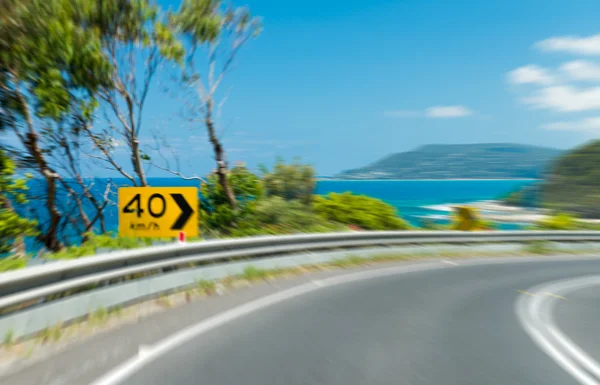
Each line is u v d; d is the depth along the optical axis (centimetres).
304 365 491
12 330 528
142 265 763
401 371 484
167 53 1659
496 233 2075
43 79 1423
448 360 530
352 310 783
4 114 1501
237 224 1709
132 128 1731
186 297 828
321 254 1351
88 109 1588
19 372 455
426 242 1812
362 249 1529
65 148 1650
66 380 436
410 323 706
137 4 1609
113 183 1794
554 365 529
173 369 468
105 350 528
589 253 2239
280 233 1706
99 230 1780
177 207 1119
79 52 1470
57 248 1658
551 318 802
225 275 1001
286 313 741
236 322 672
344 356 527
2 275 500
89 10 1547
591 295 1071
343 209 2205
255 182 1847
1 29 1348
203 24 1683
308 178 2131
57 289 579
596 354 582
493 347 594
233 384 431
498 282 1204
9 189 1532
